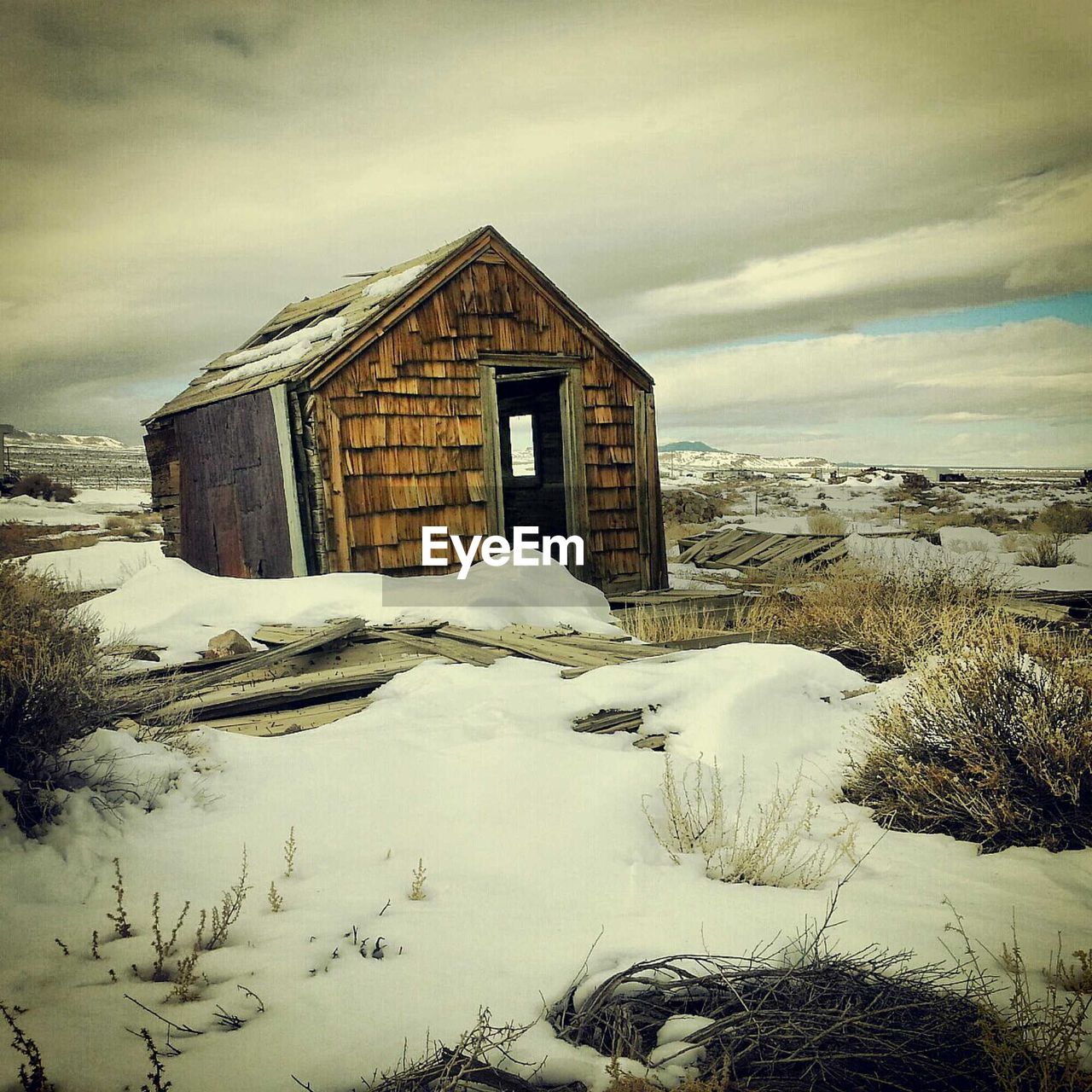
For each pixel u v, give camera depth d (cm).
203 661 732
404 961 319
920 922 352
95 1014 282
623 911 363
